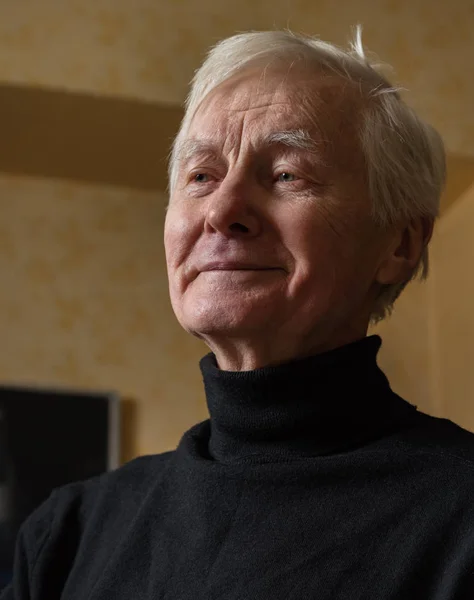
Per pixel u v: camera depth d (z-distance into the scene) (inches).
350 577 38.6
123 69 107.8
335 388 45.0
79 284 115.8
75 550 50.7
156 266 118.9
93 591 44.5
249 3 114.8
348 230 46.5
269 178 46.8
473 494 40.1
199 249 46.0
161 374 114.5
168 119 109.8
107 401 110.9
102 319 115.0
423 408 120.0
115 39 109.0
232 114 48.3
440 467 41.6
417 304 124.8
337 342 47.3
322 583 38.6
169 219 48.8
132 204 120.8
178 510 45.6
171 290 47.8
